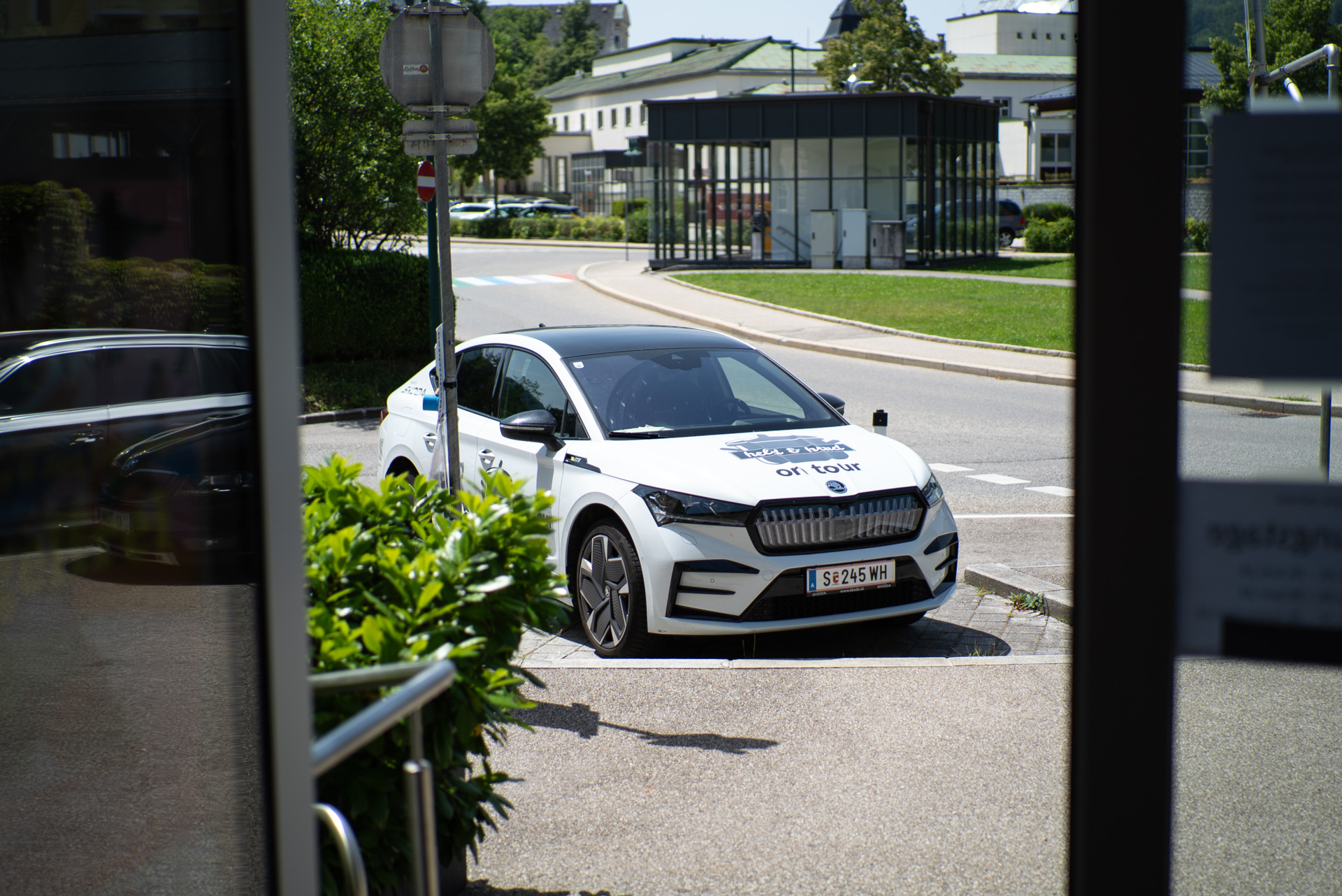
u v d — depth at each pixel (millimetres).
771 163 38750
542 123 73438
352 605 3414
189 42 2596
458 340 25109
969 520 10352
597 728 5254
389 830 3275
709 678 5867
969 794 4488
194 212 2625
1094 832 2217
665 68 95500
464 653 3201
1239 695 4707
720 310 29062
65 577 2766
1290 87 2357
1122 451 2143
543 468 7289
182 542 2689
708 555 6289
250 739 2732
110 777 2789
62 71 2641
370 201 19578
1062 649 6648
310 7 19078
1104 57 2074
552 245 58281
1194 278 2189
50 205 2678
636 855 4109
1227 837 3781
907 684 5711
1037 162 68250
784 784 4633
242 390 2605
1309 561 2146
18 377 2699
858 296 30672
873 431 7836
